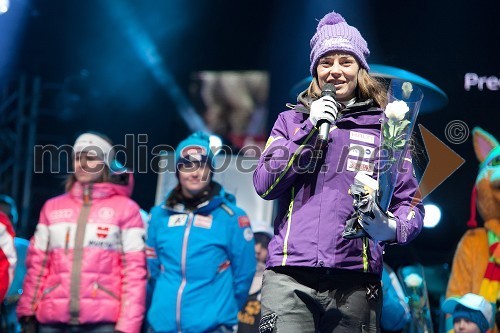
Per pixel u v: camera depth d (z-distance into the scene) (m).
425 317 16.70
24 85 29.58
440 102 21.31
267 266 9.23
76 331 14.95
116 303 15.06
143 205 29.23
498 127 24.75
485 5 25.31
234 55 30.06
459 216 24.38
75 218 15.32
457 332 15.73
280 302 8.91
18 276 19.58
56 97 29.83
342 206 9.01
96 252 15.10
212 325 14.68
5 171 29.42
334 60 9.53
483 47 25.25
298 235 9.00
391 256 19.80
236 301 15.27
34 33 29.42
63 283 14.99
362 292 9.02
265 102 29.73
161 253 15.29
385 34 26.36
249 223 15.54
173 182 19.17
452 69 25.45
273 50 29.53
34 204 28.91
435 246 23.73
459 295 16.62
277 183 9.09
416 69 25.86
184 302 14.74
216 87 30.20
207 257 14.95
